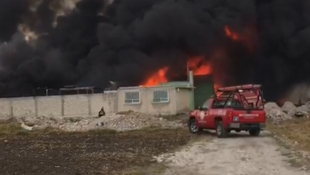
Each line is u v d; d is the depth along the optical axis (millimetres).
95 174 12039
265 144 18875
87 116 47312
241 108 22859
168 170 12688
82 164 14047
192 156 15547
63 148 19750
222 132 22812
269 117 39656
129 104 46000
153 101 45344
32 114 49094
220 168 12727
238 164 13344
